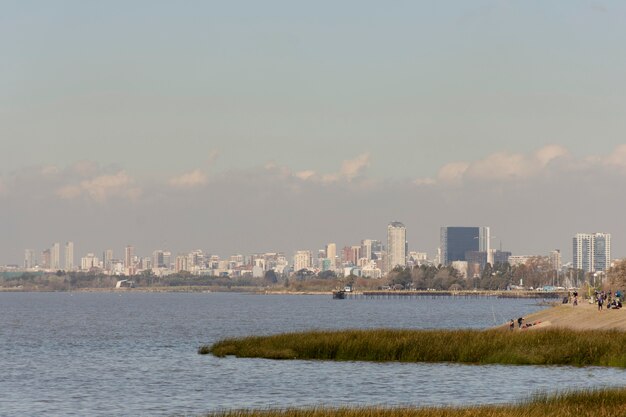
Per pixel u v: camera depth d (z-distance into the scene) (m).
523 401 182.50
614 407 152.75
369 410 152.25
